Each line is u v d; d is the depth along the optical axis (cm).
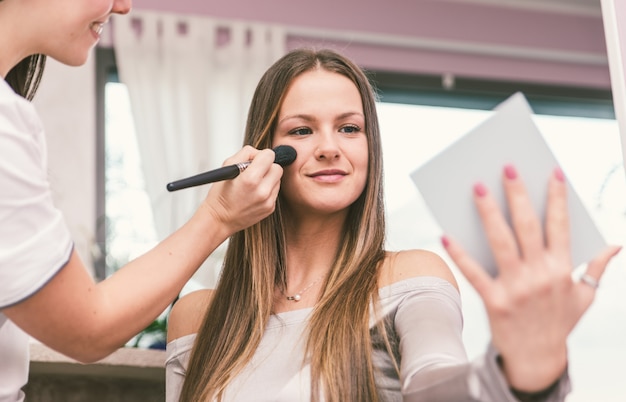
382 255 139
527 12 431
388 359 126
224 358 135
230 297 143
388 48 412
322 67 142
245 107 379
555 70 430
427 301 125
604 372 371
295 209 143
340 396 122
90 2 112
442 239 88
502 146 95
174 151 367
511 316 86
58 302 106
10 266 101
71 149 361
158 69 376
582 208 95
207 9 393
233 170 122
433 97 420
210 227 121
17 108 102
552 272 85
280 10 401
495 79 421
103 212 361
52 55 115
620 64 116
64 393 174
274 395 125
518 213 86
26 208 102
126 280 114
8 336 115
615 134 430
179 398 139
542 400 88
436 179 96
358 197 142
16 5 110
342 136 139
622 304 378
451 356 109
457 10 422
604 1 118
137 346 203
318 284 140
